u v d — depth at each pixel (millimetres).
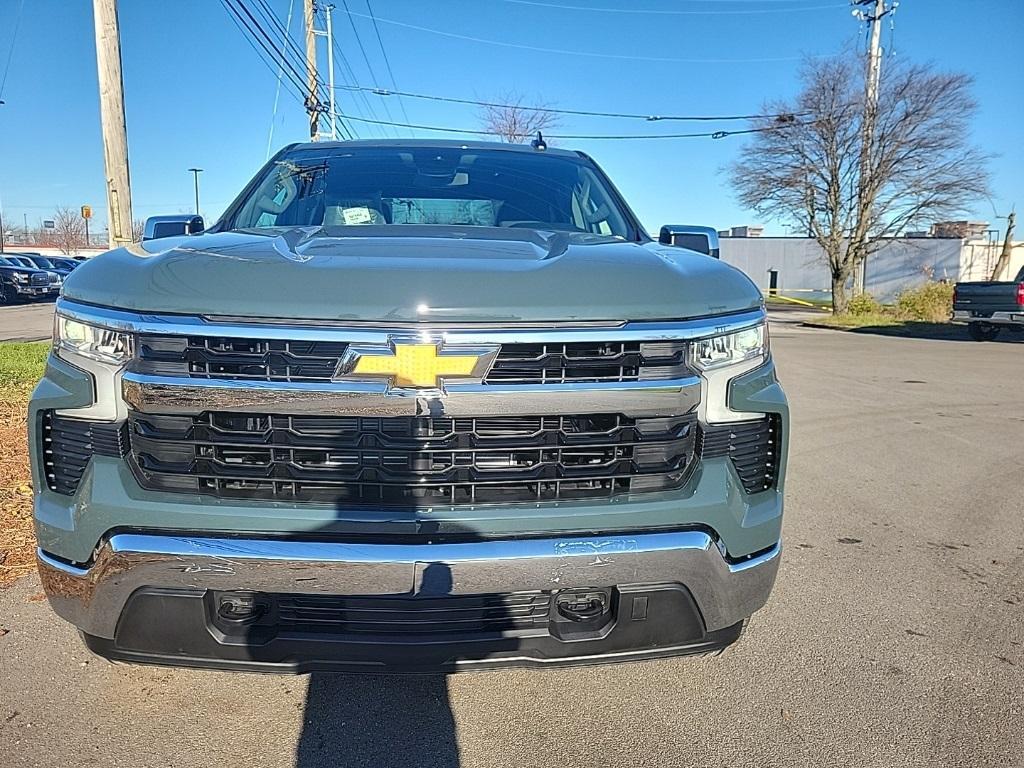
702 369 2152
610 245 2588
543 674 2824
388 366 1983
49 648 2926
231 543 2021
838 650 3047
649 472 2135
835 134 30109
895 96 28859
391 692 2695
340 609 2062
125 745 2389
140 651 2117
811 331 22000
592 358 2061
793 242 52094
